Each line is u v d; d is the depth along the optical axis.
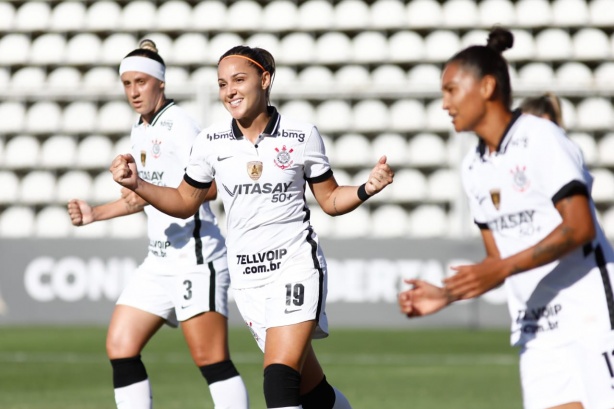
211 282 22.25
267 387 18.27
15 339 46.06
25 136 62.94
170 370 36.88
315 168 18.89
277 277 18.91
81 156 61.94
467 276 14.30
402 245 51.84
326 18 66.88
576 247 14.63
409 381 34.22
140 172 23.09
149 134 22.73
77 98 63.75
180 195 19.70
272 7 67.69
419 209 59.41
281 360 18.39
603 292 15.55
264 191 18.69
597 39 66.06
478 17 66.50
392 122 62.00
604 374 15.41
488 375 35.81
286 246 18.91
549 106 19.27
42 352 41.66
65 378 34.75
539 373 15.83
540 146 15.17
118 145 62.81
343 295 52.03
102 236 55.75
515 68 65.94
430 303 14.45
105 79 65.88
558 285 15.77
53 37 67.62
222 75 18.45
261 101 18.64
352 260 52.00
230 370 22.23
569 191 14.81
